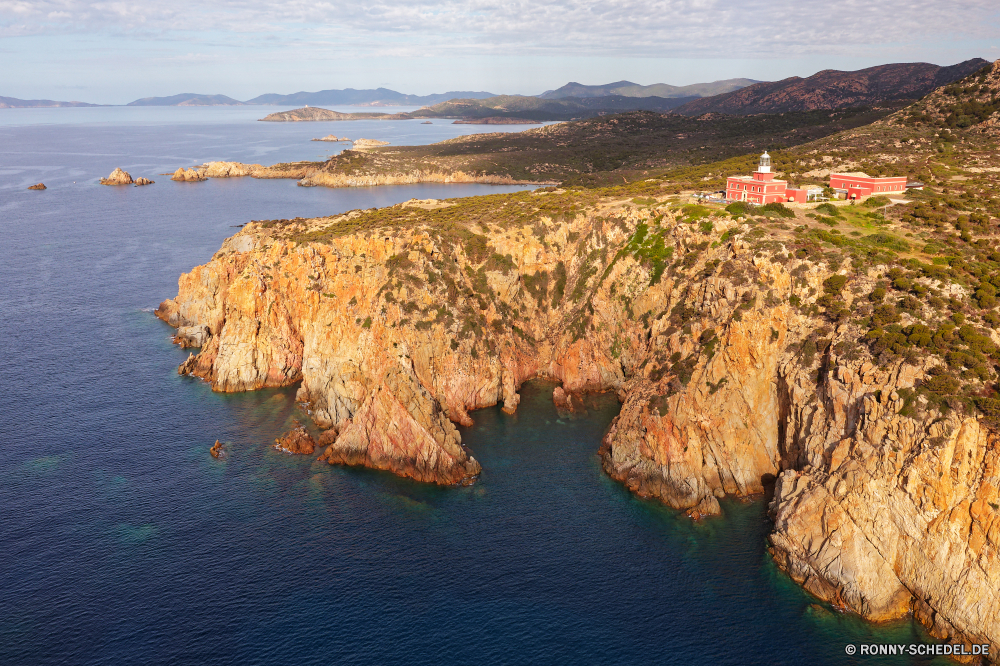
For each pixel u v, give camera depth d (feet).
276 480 265.54
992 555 179.83
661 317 322.55
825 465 223.51
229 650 182.80
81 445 289.53
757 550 222.07
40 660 179.32
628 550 222.89
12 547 223.10
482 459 281.74
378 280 339.57
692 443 252.21
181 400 335.47
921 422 200.03
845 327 250.16
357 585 207.41
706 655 181.06
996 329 231.09
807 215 343.46
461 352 328.90
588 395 344.49
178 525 235.81
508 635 188.24
